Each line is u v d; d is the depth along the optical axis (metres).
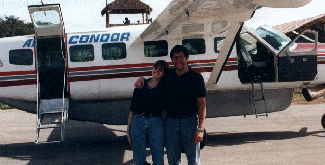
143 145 3.29
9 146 6.28
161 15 4.22
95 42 6.21
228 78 6.30
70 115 6.34
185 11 4.02
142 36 5.73
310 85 6.74
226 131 7.46
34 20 5.52
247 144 5.86
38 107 5.66
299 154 4.97
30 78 6.15
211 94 6.48
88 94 6.15
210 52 6.28
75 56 6.14
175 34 5.84
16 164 4.87
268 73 6.84
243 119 9.36
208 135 6.99
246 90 6.57
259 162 4.57
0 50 6.15
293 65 6.20
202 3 3.58
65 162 4.94
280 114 10.12
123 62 6.20
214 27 5.35
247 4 3.38
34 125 9.25
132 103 3.38
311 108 11.52
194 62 6.22
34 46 6.20
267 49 6.86
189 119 3.10
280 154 5.00
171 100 3.12
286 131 7.12
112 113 6.40
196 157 3.17
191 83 3.05
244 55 6.59
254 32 6.52
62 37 6.03
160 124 3.30
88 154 5.48
